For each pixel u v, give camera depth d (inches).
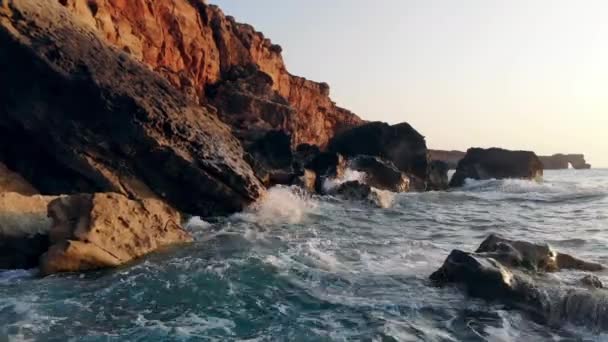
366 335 295.9
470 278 366.9
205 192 709.3
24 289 378.3
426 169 1334.9
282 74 2028.8
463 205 989.8
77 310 335.6
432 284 390.0
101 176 647.1
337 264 453.4
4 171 645.9
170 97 776.9
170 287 380.8
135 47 1164.5
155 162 688.4
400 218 784.3
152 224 513.3
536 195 1173.7
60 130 660.7
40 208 481.7
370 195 922.1
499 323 315.6
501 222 758.5
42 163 672.4
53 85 673.0
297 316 327.6
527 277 364.8
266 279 401.1
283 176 997.2
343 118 2389.3
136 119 679.7
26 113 663.1
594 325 309.1
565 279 372.8
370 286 388.2
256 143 1115.3
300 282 396.2
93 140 665.0
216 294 366.6
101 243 443.5
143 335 295.4
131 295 364.5
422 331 303.1
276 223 682.2
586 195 1143.0
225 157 754.2
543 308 328.5
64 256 418.6
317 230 638.5
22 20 692.7
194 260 455.8
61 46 696.4
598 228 689.6
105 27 1045.8
